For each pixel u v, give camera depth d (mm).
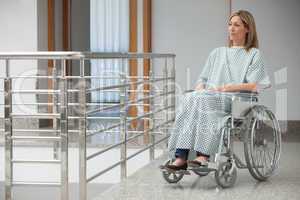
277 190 4582
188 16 8367
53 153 6695
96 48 8406
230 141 4723
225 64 5062
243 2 8258
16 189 6539
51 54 4266
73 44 10875
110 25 8367
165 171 4766
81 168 4211
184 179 4996
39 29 8578
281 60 8234
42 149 7070
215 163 4828
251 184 4812
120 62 8250
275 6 8211
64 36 9578
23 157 6992
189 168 4602
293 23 8188
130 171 6707
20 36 8531
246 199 4270
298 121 8188
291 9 8188
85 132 4203
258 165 4941
